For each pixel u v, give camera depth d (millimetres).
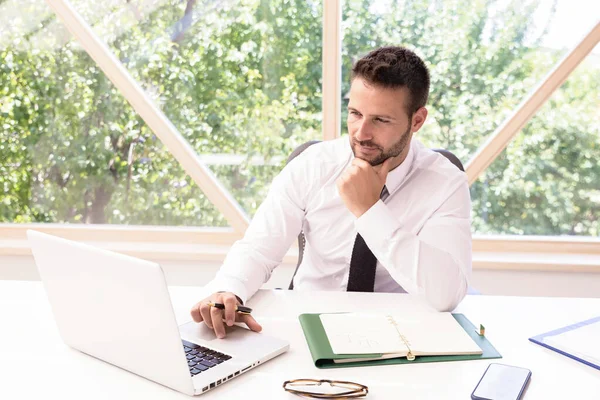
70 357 1283
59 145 3258
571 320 1520
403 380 1198
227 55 3096
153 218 3307
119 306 1148
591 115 3025
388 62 1653
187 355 1253
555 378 1228
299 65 3078
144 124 3205
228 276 1621
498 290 3047
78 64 3160
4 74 3191
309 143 2045
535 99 2979
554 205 3133
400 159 1848
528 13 2939
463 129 3078
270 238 1847
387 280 1901
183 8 3062
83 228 3307
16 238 3316
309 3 3012
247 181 3225
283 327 1433
